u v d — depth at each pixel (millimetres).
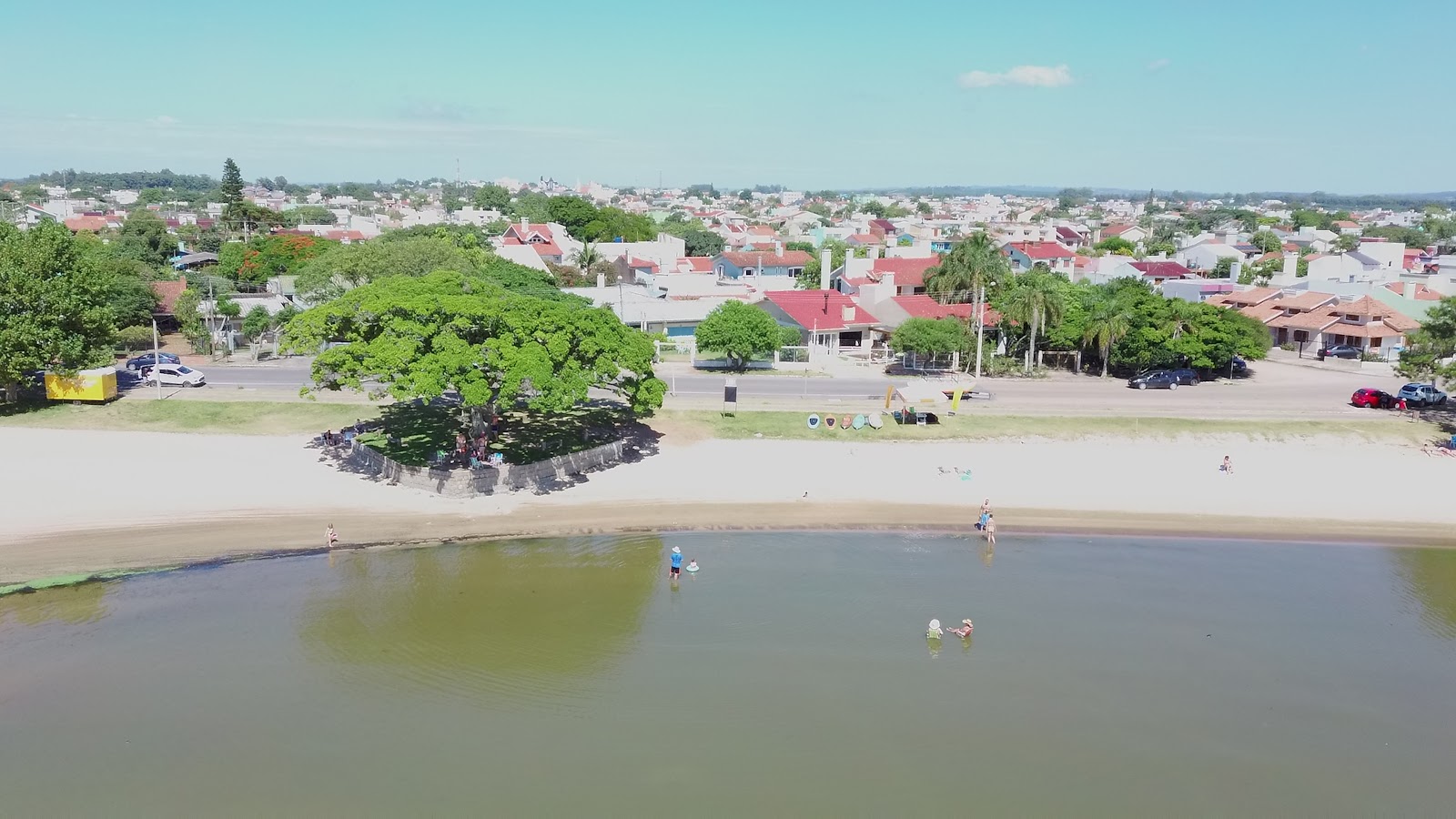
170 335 106188
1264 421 75125
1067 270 169750
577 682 39656
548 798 32375
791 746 35750
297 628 43375
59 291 69750
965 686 40312
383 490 58375
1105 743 36688
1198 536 57469
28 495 54969
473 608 45812
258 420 69375
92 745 34594
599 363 59062
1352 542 57031
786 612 46594
